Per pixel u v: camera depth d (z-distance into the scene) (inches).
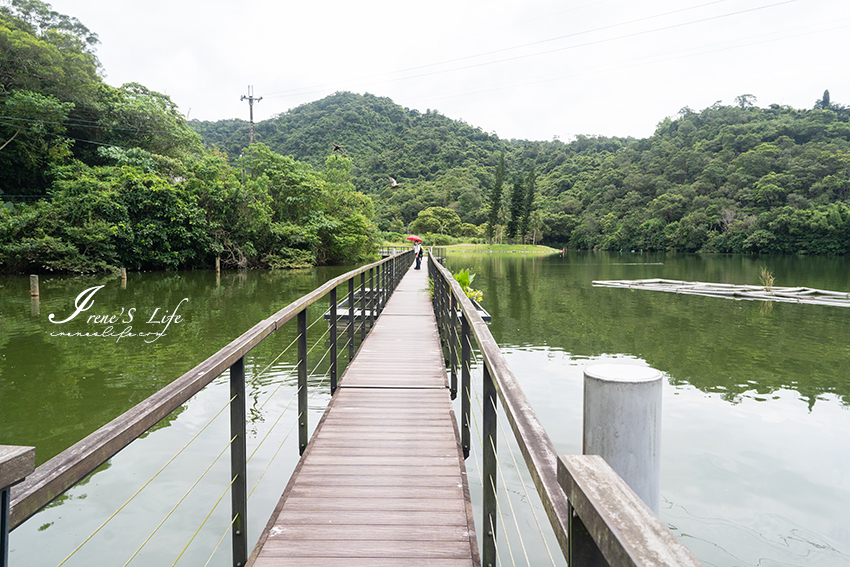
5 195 847.1
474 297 378.6
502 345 301.7
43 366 231.0
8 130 845.8
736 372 245.4
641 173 3257.9
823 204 2039.9
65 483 31.2
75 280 649.6
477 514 119.5
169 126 1057.5
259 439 152.6
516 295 562.6
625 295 558.9
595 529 18.6
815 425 176.4
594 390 37.3
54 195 772.0
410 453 111.7
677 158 3065.9
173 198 818.8
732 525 116.8
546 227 3280.0
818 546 108.3
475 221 3641.7
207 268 928.9
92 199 742.5
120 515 112.4
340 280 159.9
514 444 157.5
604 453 36.8
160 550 100.0
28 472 26.4
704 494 130.3
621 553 15.2
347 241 1155.3
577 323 378.0
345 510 88.0
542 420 176.7
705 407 195.2
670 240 2516.0
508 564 102.7
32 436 156.4
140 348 268.2
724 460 149.4
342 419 132.9
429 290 441.4
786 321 385.4
